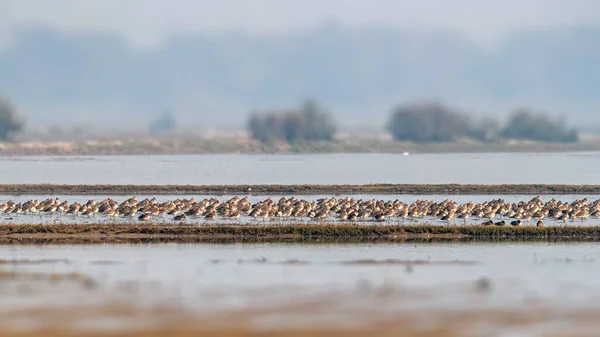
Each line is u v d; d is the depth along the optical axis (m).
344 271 62.69
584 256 69.19
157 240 77.06
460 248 73.00
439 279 60.00
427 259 67.56
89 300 53.69
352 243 75.69
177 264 65.31
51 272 62.22
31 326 48.09
